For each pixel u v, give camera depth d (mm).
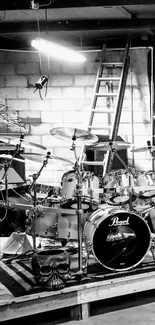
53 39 5258
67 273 3086
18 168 4945
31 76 5371
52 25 4750
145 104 5312
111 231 3572
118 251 3479
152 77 5133
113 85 5332
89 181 3699
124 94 5320
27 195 4309
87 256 3387
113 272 3350
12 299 2834
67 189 3713
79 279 3203
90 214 3877
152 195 3938
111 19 4699
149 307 3297
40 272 3047
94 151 5246
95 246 3340
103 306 3357
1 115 5102
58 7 3955
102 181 3859
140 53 5277
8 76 5379
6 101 5379
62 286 3014
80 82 5355
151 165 5281
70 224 3883
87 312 3137
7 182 4074
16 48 5309
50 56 5340
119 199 3850
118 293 3225
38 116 5375
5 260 3820
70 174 3758
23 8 3955
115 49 5215
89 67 5340
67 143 5320
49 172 5340
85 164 5129
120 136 5336
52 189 4199
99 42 5297
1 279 3270
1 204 3898
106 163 4562
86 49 5316
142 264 3580
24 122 5375
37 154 3719
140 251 3434
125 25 4688
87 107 5355
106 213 3395
